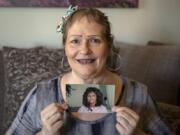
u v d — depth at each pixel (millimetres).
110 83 1099
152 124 1122
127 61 1810
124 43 1944
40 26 1968
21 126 1130
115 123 1012
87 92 989
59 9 1946
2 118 1670
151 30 2045
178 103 1759
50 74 1604
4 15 1929
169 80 1717
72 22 1011
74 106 994
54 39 1994
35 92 1136
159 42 2014
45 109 1000
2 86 1705
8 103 1629
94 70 1014
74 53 999
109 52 1075
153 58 1769
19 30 1962
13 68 1659
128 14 2008
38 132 1107
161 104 1465
